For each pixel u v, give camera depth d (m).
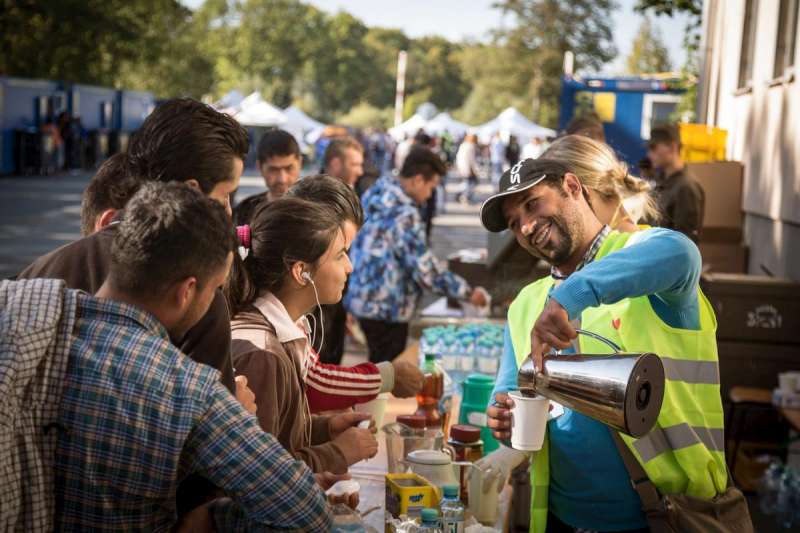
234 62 115.44
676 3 12.04
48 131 32.31
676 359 2.45
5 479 1.66
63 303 1.78
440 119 48.41
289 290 2.53
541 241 2.51
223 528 1.97
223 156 2.29
